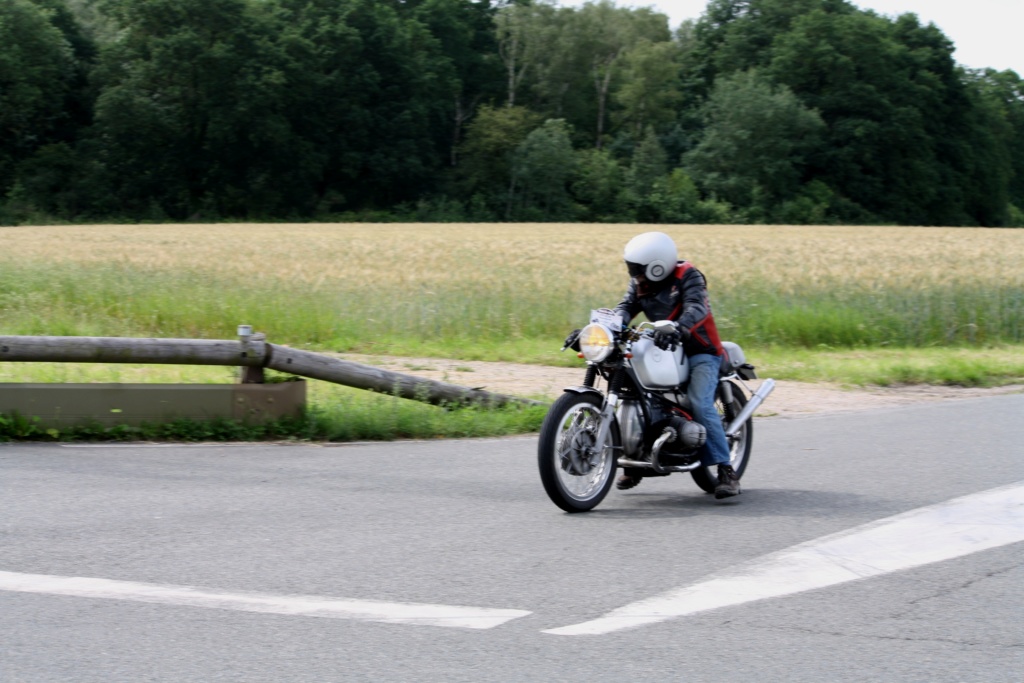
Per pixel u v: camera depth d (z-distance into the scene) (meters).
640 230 83.94
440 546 7.07
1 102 104.38
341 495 8.58
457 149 124.19
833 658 5.11
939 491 8.95
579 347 8.48
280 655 5.05
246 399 11.45
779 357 20.77
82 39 117.69
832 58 121.75
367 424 11.57
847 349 22.61
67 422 11.09
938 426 12.64
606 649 5.18
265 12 113.12
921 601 6.01
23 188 104.50
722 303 24.62
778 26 137.12
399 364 18.44
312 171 112.25
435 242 59.00
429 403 12.73
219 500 8.33
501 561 6.74
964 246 59.12
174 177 110.38
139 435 11.12
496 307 23.75
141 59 107.69
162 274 27.81
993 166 134.88
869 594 6.13
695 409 8.60
